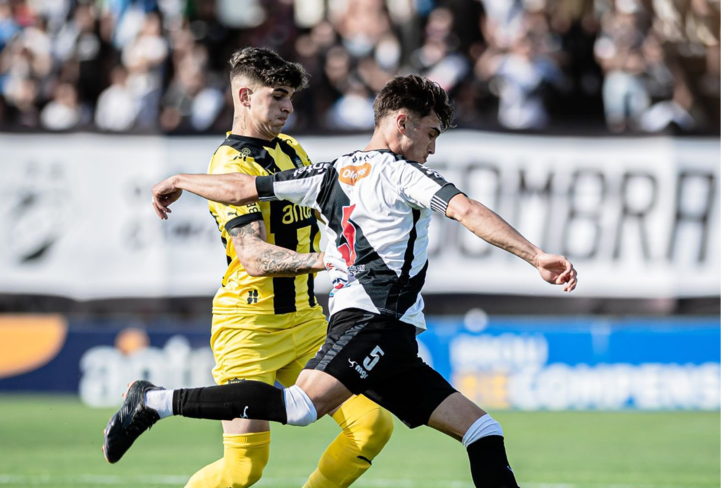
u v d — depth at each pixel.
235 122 16.03
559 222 33.25
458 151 33.31
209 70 39.16
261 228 14.72
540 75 37.19
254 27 40.62
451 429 13.66
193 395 13.38
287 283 15.73
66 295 33.81
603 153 33.25
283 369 16.22
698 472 23.27
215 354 16.03
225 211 14.81
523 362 33.31
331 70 38.12
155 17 39.09
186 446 27.02
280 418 13.29
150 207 33.56
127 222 33.66
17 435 27.94
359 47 38.94
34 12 40.38
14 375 34.09
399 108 13.80
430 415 13.73
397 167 13.37
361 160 13.67
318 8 43.28
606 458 25.14
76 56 39.41
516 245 12.48
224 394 13.29
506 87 37.03
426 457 25.58
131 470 23.19
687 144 33.06
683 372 33.03
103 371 33.84
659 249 33.06
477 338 33.34
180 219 33.56
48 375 34.06
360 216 13.46
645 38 38.56
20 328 33.88
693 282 32.97
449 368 33.31
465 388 33.31
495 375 33.31
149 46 38.66
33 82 39.06
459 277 33.31
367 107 37.09
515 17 38.84
